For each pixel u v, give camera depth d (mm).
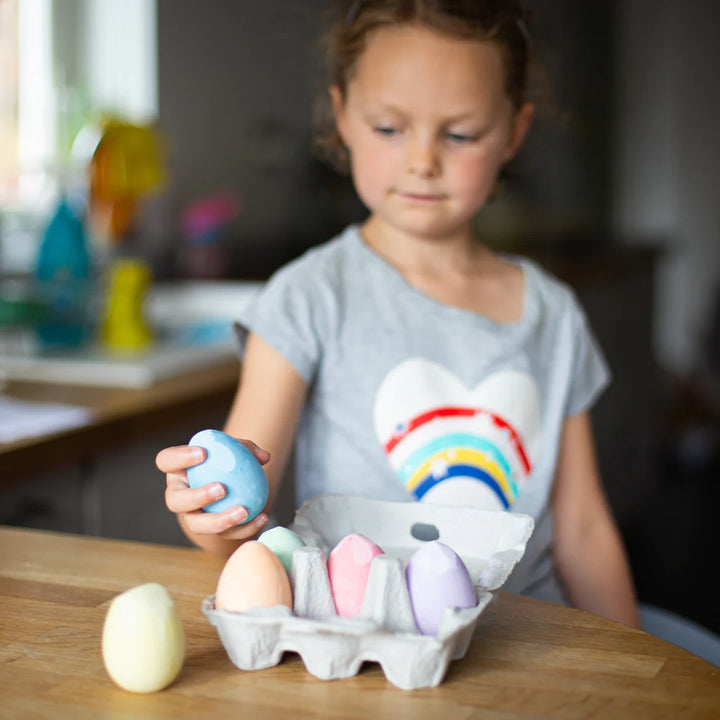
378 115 1073
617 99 5344
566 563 1207
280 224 2971
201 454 734
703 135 5418
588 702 596
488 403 1138
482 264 1239
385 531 800
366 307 1151
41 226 2180
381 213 1131
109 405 1426
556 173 4461
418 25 1052
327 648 612
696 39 5352
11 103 2268
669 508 3721
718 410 4656
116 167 2080
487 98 1073
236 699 596
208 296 2334
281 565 654
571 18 4629
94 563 832
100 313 1919
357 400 1123
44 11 2336
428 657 603
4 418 1344
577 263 2936
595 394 1251
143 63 2504
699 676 633
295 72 3000
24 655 656
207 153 2688
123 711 583
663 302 5496
